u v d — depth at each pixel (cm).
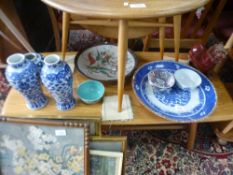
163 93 108
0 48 143
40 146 94
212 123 126
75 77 113
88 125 88
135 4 75
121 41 82
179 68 116
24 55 87
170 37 142
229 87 132
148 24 108
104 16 72
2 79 151
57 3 75
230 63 169
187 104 104
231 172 116
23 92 89
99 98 102
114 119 98
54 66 83
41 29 168
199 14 146
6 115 93
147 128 119
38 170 99
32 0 156
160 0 77
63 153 94
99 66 118
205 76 113
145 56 127
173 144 125
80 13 73
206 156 121
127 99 105
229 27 147
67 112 99
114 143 92
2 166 98
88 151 92
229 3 158
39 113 98
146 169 115
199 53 115
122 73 89
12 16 139
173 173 114
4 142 93
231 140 120
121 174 99
